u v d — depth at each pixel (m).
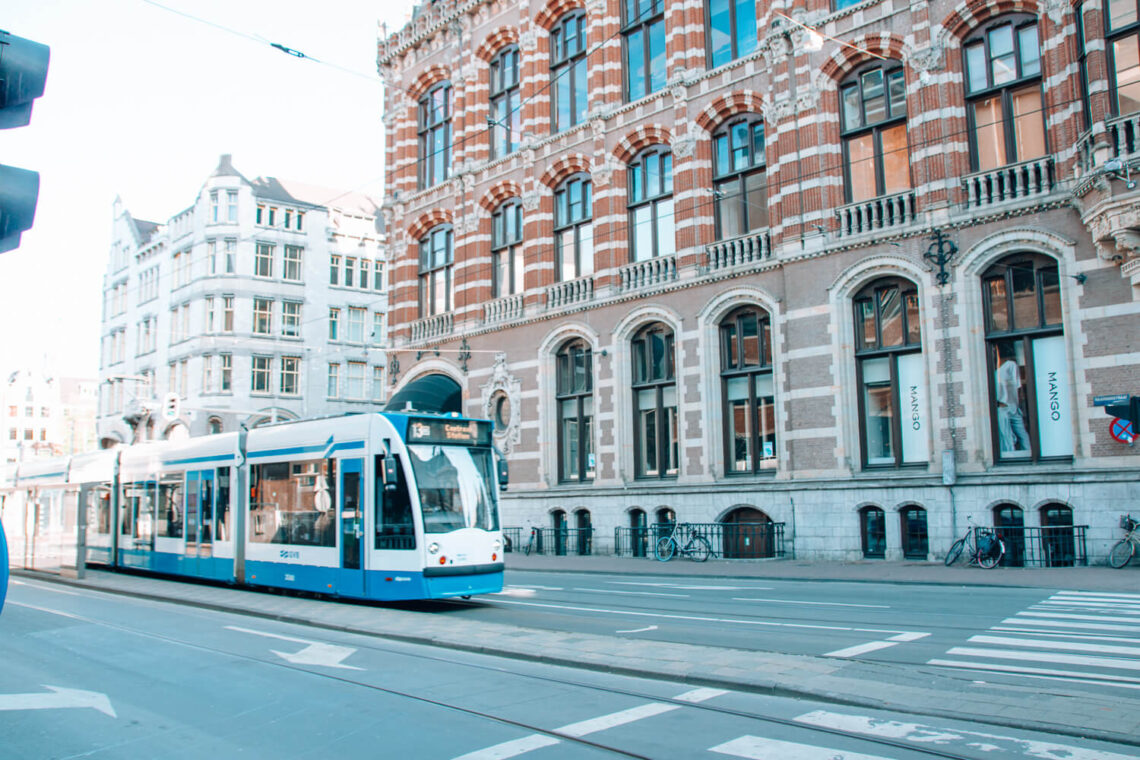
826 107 23.17
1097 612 12.30
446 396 33.44
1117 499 17.95
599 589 17.72
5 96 4.27
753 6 25.69
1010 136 20.36
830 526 22.12
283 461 17.06
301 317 55.31
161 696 8.59
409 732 7.03
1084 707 7.02
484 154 33.38
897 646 10.00
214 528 18.91
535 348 30.31
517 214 32.28
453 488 14.72
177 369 54.84
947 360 20.55
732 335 25.52
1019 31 20.45
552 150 30.31
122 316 62.31
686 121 26.42
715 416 25.23
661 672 8.66
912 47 21.64
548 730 6.93
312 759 6.47
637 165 28.36
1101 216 17.77
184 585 19.44
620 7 29.02
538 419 29.98
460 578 14.27
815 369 22.77
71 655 11.06
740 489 24.05
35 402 110.38
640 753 6.27
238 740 7.03
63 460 25.56
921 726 6.79
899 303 21.91
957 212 20.62
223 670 9.73
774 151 24.19
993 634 10.67
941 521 20.23
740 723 6.99
